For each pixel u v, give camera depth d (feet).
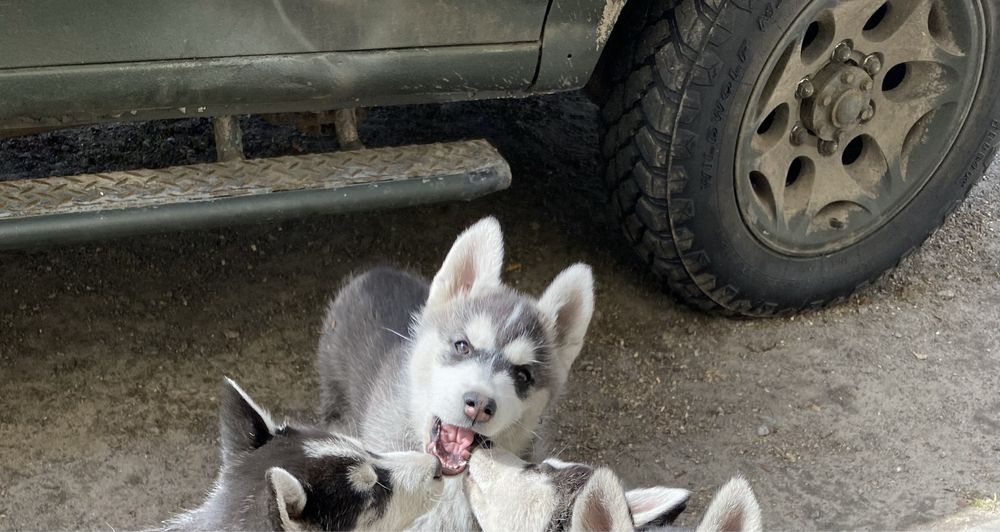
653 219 9.28
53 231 8.20
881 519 8.63
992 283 10.27
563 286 8.62
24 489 8.40
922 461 8.96
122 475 8.52
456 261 8.70
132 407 8.82
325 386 9.04
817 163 9.53
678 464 8.88
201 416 8.84
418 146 8.90
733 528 7.21
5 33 7.89
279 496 7.28
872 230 9.73
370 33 8.36
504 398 8.16
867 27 9.50
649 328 9.66
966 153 9.79
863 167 9.72
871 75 9.38
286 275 9.69
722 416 9.17
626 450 8.93
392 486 7.79
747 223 9.37
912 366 9.56
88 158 10.14
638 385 9.30
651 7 9.02
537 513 7.77
